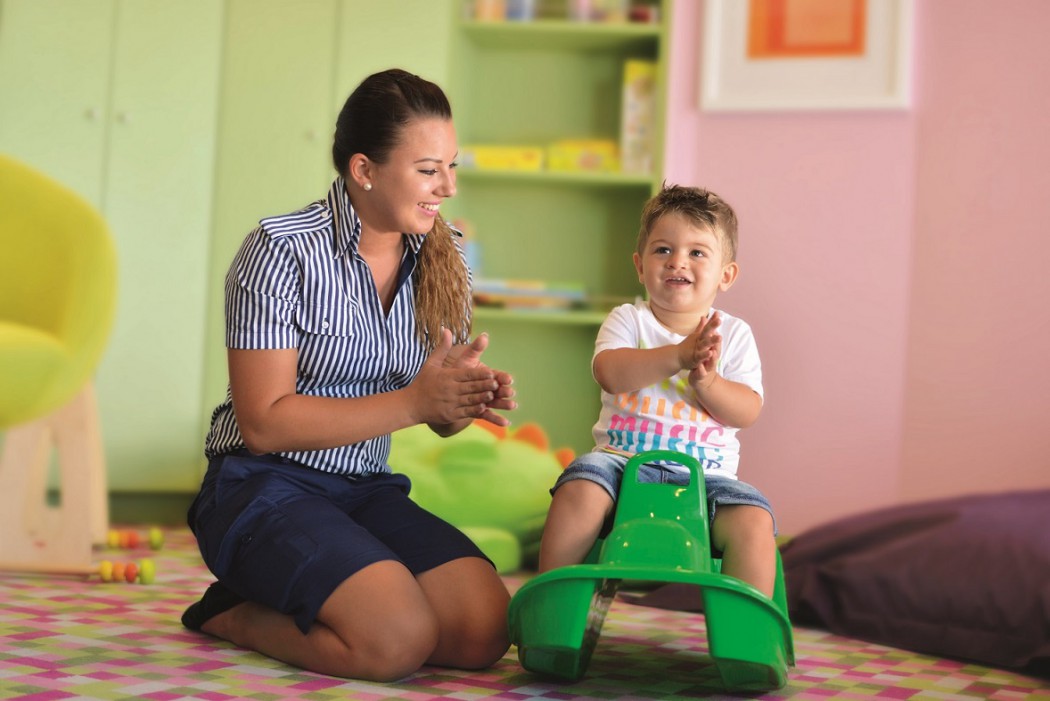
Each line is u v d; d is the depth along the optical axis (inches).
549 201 133.6
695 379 57.9
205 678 53.9
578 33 127.3
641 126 127.2
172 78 123.7
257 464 60.9
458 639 58.7
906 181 126.8
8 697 48.1
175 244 123.7
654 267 63.2
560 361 132.0
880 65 126.6
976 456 123.7
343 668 55.4
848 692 57.5
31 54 122.5
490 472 99.2
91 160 122.9
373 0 124.9
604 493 58.1
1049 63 123.7
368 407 56.8
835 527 84.3
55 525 90.9
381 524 62.2
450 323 64.2
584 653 55.5
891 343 126.3
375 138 58.8
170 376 123.1
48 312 82.4
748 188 130.1
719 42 130.7
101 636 62.7
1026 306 123.2
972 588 69.7
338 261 60.2
